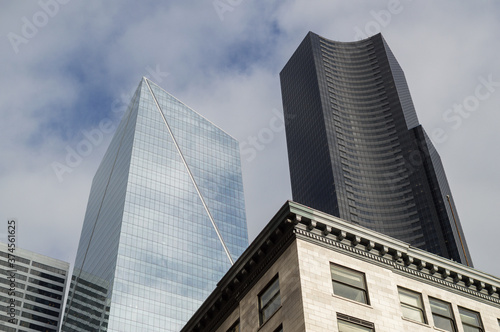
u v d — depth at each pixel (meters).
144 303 198.25
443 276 52.94
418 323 48.00
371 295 46.91
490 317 53.25
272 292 47.81
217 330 54.00
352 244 49.19
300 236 47.28
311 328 41.91
